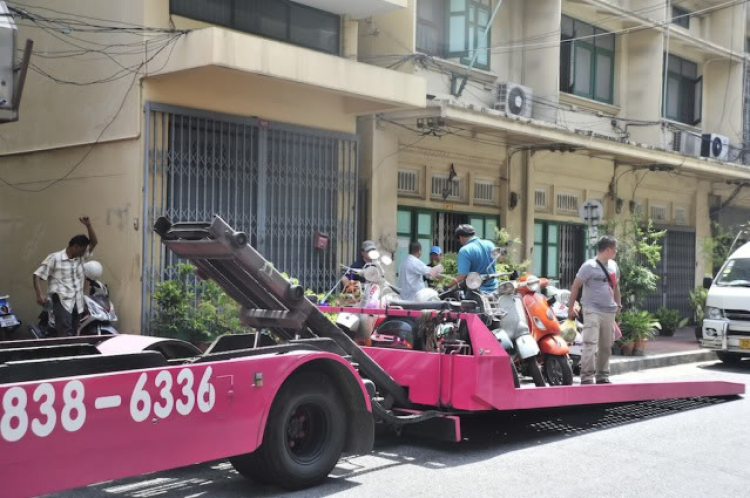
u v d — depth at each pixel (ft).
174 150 36.88
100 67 37.68
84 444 14.80
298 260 41.60
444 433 22.40
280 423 18.45
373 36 47.62
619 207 66.13
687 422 28.12
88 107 38.24
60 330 32.12
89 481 14.89
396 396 23.06
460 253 28.27
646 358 45.42
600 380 31.12
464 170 53.67
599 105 64.69
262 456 18.37
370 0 41.73
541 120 57.00
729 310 45.27
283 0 41.73
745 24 77.10
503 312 26.66
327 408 19.51
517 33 57.41
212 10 38.68
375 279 27.12
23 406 13.99
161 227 19.63
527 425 27.30
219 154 38.47
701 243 75.31
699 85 76.54
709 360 50.01
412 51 46.29
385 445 24.04
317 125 42.75
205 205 37.91
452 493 18.90
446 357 22.77
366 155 46.42
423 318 23.56
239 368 17.48
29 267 41.19
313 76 37.63
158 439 15.96
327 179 43.21
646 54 66.69
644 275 49.06
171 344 21.94
